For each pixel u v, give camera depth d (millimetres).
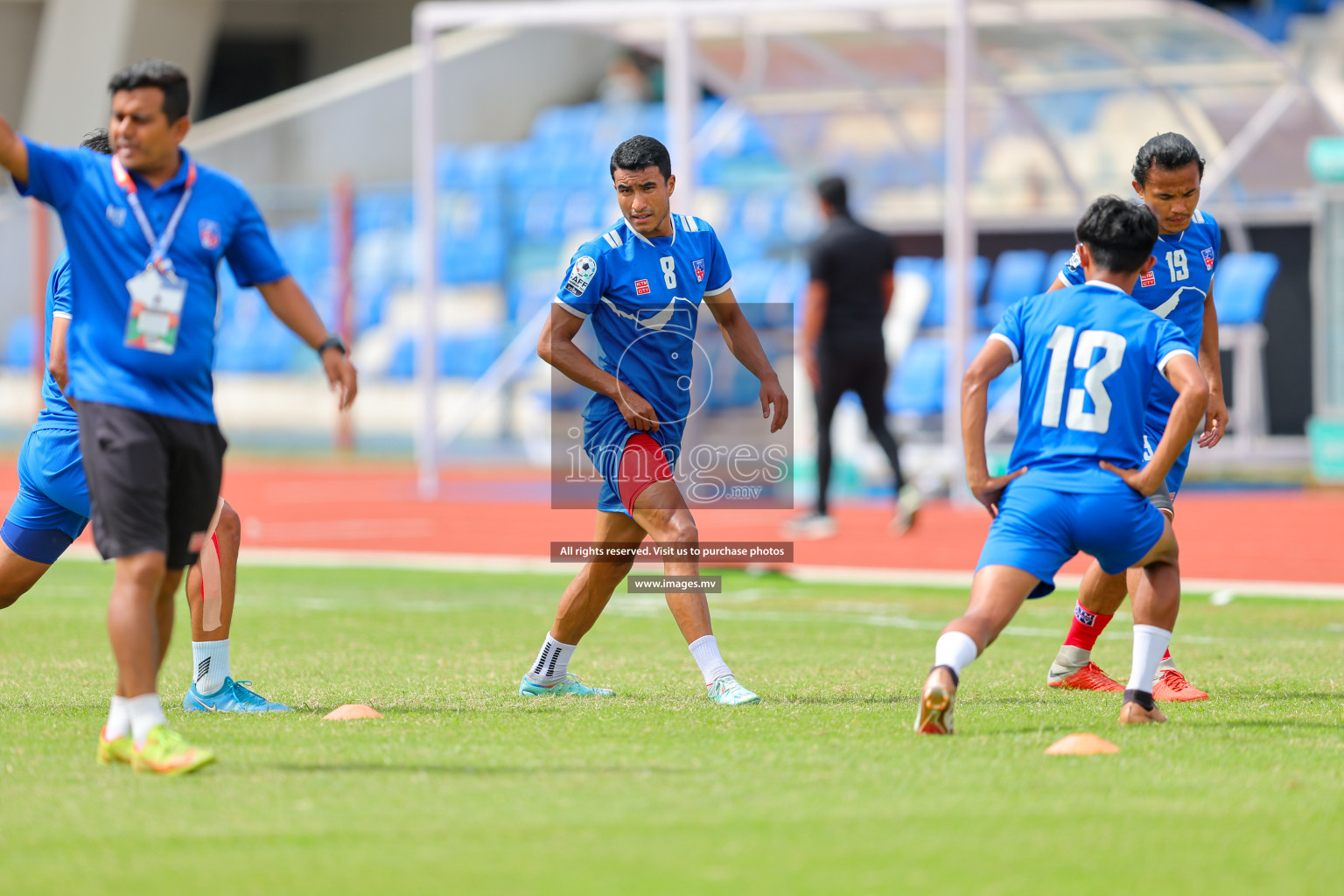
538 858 11977
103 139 18953
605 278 19438
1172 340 16609
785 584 34469
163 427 15117
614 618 29281
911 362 60188
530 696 20062
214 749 16000
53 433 18641
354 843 12391
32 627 27359
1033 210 61594
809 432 56375
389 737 16734
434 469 55875
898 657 24000
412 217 85188
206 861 11914
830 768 14969
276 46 111250
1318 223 53719
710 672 19484
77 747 16203
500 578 35812
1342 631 26953
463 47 96312
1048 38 55312
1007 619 16578
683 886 11289
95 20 90562
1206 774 14719
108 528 14945
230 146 90875
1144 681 17562
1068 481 16484
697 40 58156
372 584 34625
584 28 58000
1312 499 51469
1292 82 55750
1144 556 16891
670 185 19547
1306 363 57375
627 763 15273
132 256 15078
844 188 42188
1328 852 12102
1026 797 13773
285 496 56125
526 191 87438
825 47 58500
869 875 11555
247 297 80812
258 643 25578
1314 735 16734
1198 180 20219
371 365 80875
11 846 12312
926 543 41656
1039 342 16891
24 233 81562
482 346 77500
